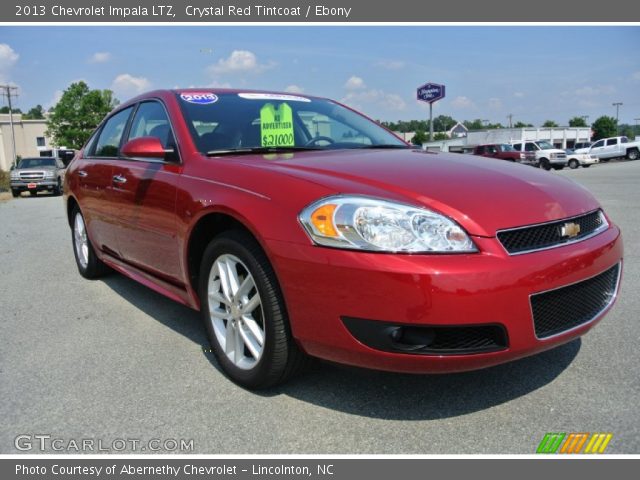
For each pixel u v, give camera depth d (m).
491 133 60.19
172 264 3.18
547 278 2.17
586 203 2.62
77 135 51.22
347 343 2.17
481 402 2.48
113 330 3.58
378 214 2.13
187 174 2.97
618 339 3.12
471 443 2.18
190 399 2.60
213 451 2.20
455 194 2.27
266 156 2.99
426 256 2.05
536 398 2.49
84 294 4.48
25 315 3.96
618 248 2.63
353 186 2.31
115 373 2.91
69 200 5.03
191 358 3.08
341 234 2.14
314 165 2.63
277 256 2.29
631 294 3.95
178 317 3.82
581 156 32.22
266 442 2.24
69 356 3.16
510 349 2.13
